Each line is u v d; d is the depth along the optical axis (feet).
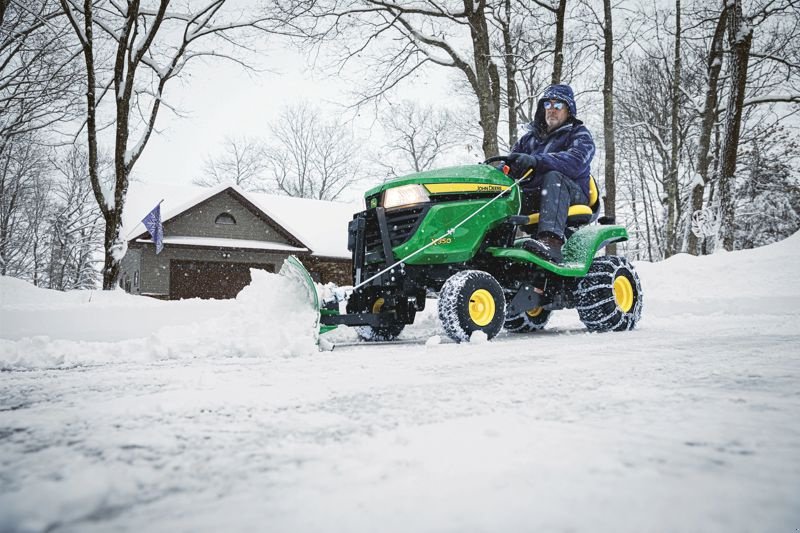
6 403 5.02
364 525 1.78
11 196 102.63
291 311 11.82
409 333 18.70
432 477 2.34
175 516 1.91
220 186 70.44
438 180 13.92
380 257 14.05
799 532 1.60
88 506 2.05
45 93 46.44
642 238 120.06
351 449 2.95
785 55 53.06
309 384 5.91
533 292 15.42
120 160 35.83
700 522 1.70
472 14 42.60
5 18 41.91
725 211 34.71
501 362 7.88
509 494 2.06
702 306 22.03
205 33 43.27
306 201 89.61
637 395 4.51
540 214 15.16
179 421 3.92
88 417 4.11
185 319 17.79
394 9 44.88
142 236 64.44
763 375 5.54
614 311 15.65
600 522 1.74
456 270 14.26
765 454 2.57
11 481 2.40
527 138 17.56
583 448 2.77
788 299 20.42
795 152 76.84
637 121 87.25
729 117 35.22
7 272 111.14
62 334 15.79
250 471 2.55
